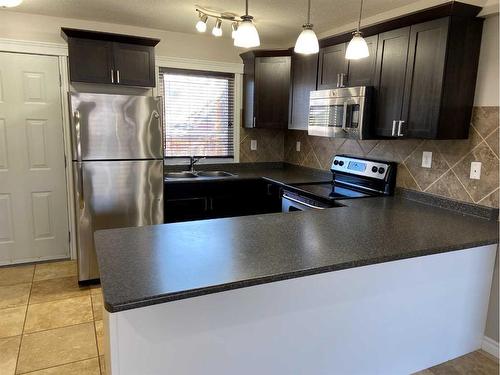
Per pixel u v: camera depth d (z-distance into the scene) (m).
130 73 3.40
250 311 1.56
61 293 3.10
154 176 3.35
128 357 1.37
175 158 4.19
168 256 1.60
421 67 2.43
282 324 1.64
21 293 3.08
